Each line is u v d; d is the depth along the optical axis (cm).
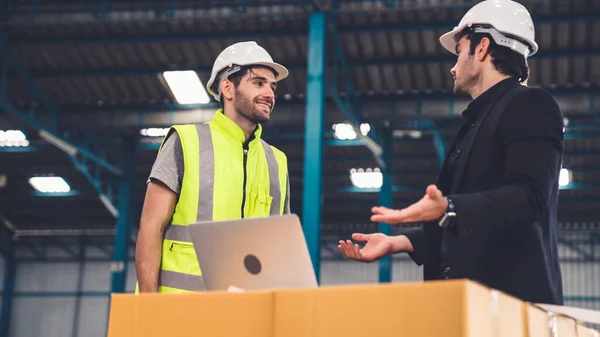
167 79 1495
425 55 1406
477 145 255
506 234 245
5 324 2416
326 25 1248
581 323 247
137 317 211
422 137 1784
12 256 2458
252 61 352
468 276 246
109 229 2384
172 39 1410
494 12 272
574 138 1672
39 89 1581
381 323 184
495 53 269
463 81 277
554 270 250
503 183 248
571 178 1845
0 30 1412
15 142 1823
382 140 1703
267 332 197
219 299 204
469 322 176
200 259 247
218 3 1307
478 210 227
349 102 1531
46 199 2131
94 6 1338
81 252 2448
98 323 2395
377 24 1343
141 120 1622
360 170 1925
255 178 353
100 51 1485
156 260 320
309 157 1141
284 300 197
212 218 333
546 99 248
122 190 1830
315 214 1114
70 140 1733
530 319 205
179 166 335
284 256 234
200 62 1479
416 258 288
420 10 1280
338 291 191
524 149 239
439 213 226
